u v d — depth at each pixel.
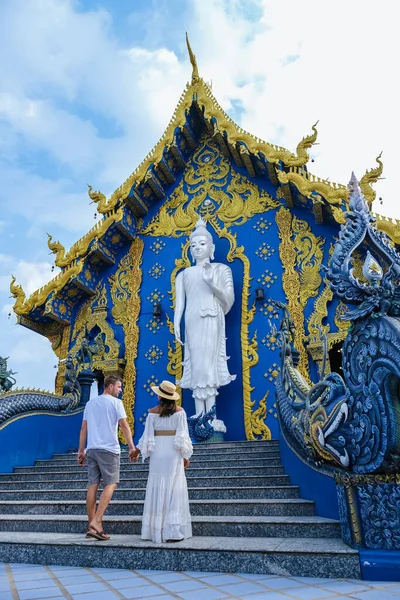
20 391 10.09
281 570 3.97
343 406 4.35
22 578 4.01
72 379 11.72
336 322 11.24
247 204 13.43
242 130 12.68
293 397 6.15
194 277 11.97
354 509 4.09
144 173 13.57
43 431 10.33
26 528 5.66
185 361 11.57
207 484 6.65
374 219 4.75
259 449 8.57
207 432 10.32
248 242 12.96
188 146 14.62
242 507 5.43
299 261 12.19
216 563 4.17
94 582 3.82
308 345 11.08
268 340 11.70
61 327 14.09
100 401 5.46
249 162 13.06
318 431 4.54
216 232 13.43
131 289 13.68
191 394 11.88
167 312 13.11
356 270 5.87
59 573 4.20
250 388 11.39
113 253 14.23
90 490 5.12
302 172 11.54
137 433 12.07
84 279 13.64
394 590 3.37
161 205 14.52
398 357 3.92
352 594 3.27
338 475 4.36
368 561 3.78
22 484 7.93
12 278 13.49
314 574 3.88
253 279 12.48
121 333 13.37
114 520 5.34
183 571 4.20
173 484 4.84
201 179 14.38
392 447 3.93
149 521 4.78
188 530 4.78
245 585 3.60
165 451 5.02
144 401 12.34
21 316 13.34
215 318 11.48
